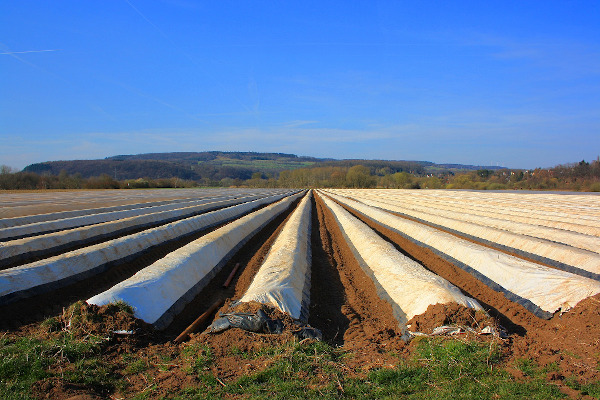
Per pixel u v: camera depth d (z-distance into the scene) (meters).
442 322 6.96
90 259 11.09
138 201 34.19
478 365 5.77
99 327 6.72
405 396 5.13
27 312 8.07
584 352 6.17
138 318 7.21
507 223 19.36
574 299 8.27
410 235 18.72
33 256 12.38
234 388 5.30
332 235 20.09
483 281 11.21
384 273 11.03
